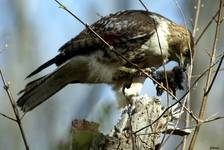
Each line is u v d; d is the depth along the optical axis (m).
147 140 11.80
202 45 20.23
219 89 21.81
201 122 11.48
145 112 11.98
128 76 14.59
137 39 14.84
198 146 20.81
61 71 14.59
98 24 15.08
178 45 15.09
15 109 11.05
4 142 23.03
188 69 13.18
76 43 14.73
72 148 11.27
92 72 14.84
